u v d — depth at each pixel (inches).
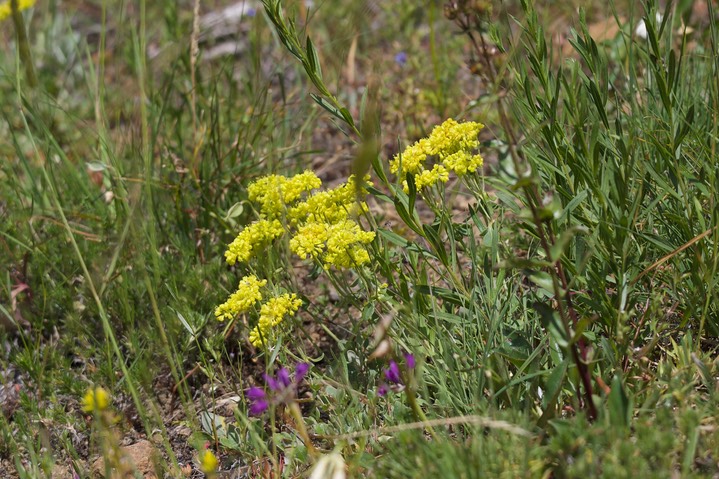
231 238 50.7
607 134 44.3
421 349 42.9
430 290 42.5
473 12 39.9
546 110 43.8
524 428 39.8
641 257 43.6
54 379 47.0
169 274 49.0
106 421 41.8
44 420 45.5
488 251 44.6
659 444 38.5
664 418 39.2
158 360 46.8
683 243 43.7
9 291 48.9
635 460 38.3
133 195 45.4
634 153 42.8
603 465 38.4
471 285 44.4
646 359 42.0
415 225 43.0
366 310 43.0
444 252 43.1
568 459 39.3
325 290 49.3
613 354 41.6
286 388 41.4
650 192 44.6
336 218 44.1
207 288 48.7
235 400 45.6
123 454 41.8
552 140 43.6
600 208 43.6
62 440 44.6
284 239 44.8
